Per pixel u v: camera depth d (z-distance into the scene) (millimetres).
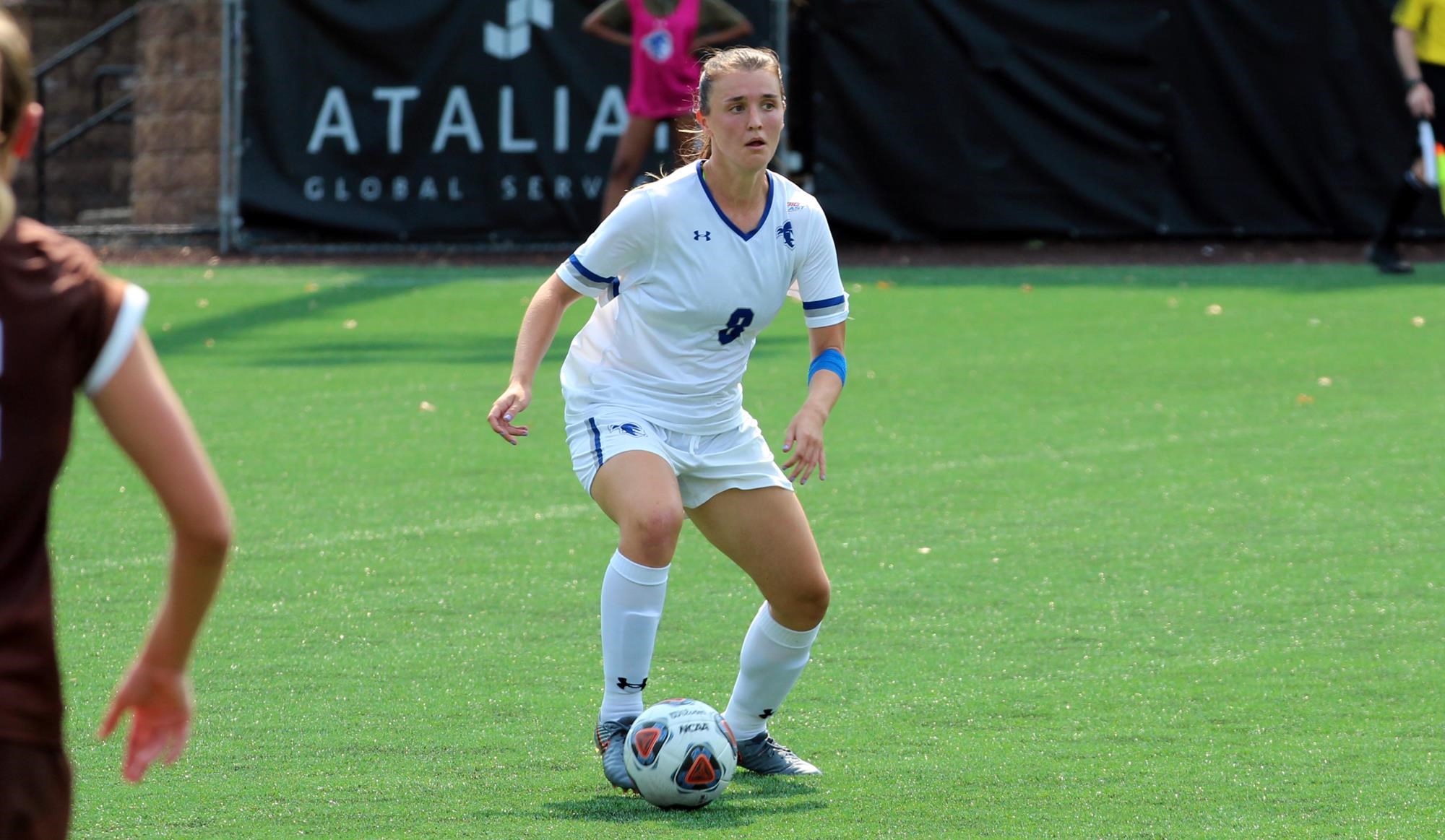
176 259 59875
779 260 14680
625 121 58938
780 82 14305
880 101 59688
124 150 77312
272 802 13453
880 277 54250
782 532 14430
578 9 58656
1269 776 14055
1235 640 18438
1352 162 59688
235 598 20203
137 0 77875
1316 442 29641
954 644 18359
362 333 43594
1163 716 15828
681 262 14438
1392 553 22203
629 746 13453
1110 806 13359
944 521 24203
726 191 14500
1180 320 44531
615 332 15039
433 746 14984
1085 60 59406
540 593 20578
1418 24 50062
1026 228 60156
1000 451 29203
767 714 14570
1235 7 59125
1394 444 29297
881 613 19609
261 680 16953
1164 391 34750
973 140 59719
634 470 14344
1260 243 61000
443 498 25812
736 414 15000
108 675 17047
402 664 17609
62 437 7117
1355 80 59281
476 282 53156
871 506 25188
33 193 76750
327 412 33031
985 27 59156
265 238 60250
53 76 76438
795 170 63125
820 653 18078
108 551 22453
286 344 41812
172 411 7383
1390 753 14664
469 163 59656
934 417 32312
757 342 41906
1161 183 59969
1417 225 59781
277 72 59438
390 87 59375
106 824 12898
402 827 12891
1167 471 27469
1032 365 38125
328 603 20031
